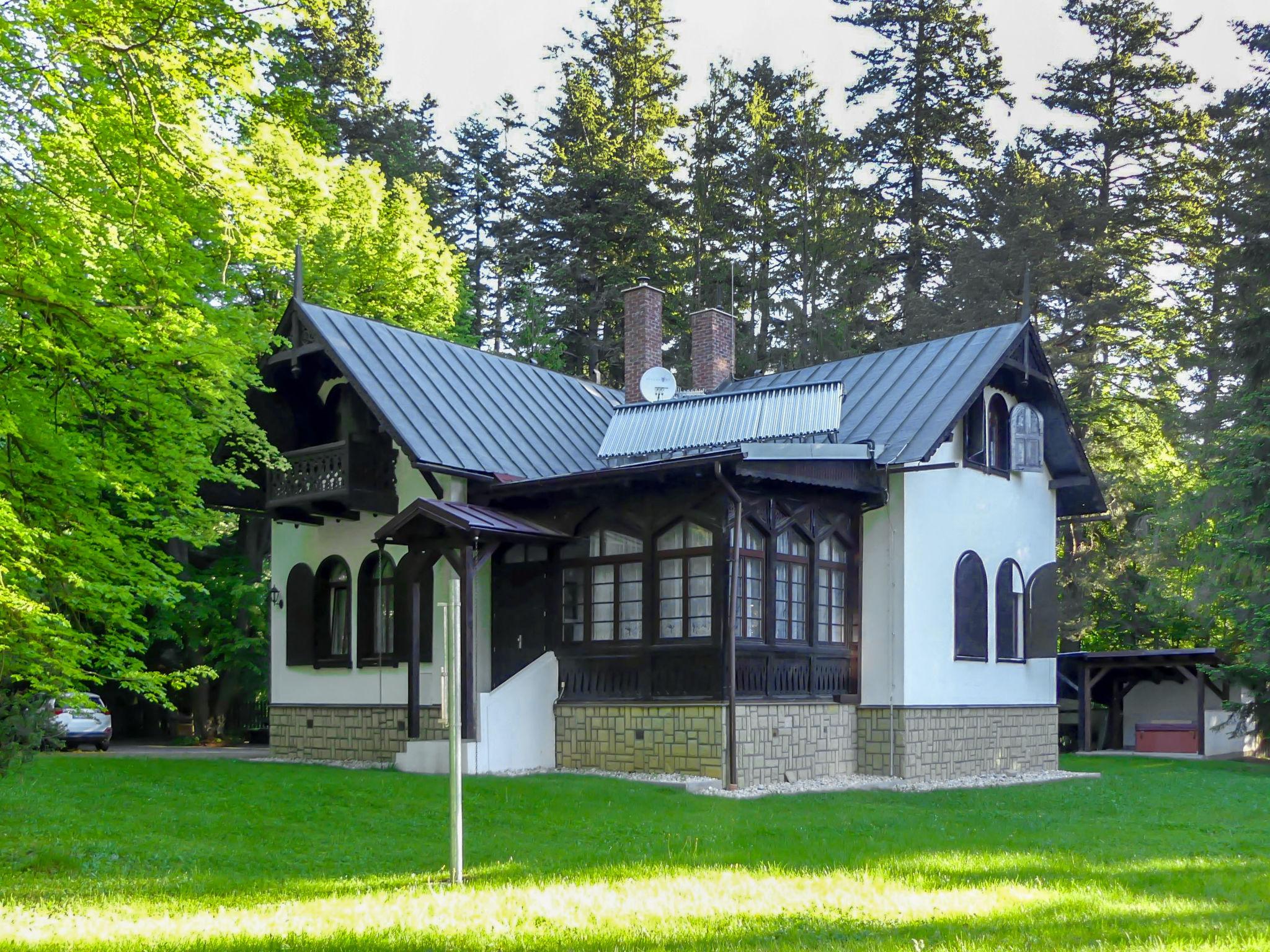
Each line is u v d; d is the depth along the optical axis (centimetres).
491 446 1908
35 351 981
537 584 1855
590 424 2211
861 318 4122
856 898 794
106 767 1648
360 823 1191
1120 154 4178
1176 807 1498
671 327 4147
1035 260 3766
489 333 4575
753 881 860
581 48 4669
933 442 1827
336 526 2039
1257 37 3269
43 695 1182
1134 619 3512
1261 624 2536
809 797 1509
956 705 1970
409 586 1891
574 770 1750
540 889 835
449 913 749
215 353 1070
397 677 1919
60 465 1016
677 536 1700
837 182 4225
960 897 798
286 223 2058
